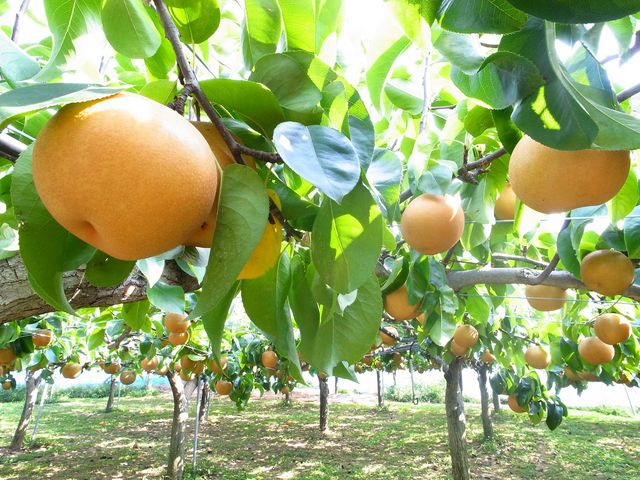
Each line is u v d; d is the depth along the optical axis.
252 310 1.20
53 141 0.70
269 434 15.48
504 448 12.91
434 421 18.19
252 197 0.84
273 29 1.29
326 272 1.01
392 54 1.74
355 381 1.49
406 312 2.91
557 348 5.57
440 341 3.14
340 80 1.08
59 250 0.91
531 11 0.83
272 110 1.01
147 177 0.68
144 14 1.34
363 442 14.13
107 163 0.67
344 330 1.25
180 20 1.14
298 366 1.28
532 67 1.09
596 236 2.65
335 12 1.41
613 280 2.49
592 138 1.00
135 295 1.93
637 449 12.95
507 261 3.98
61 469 10.89
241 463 11.61
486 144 2.01
